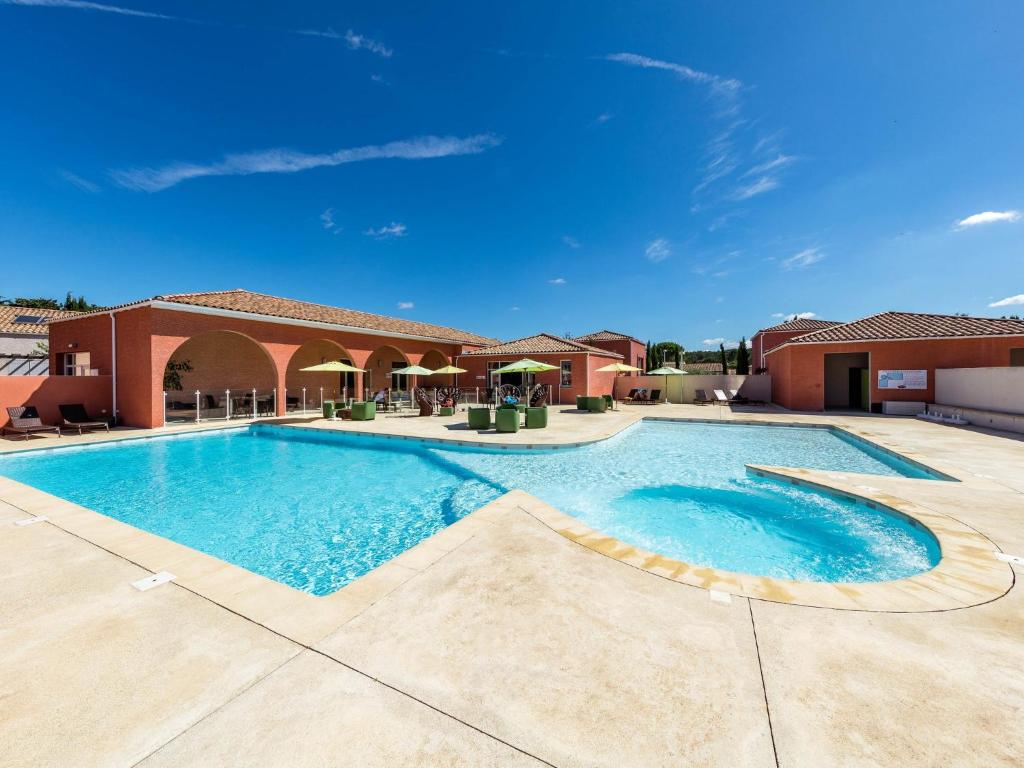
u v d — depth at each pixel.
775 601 3.31
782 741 2.00
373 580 3.65
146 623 3.00
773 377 23.56
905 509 5.56
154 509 7.18
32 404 12.92
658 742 1.99
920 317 19.55
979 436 11.72
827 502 6.83
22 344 22.88
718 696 2.29
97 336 15.28
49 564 3.94
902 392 17.47
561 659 2.61
